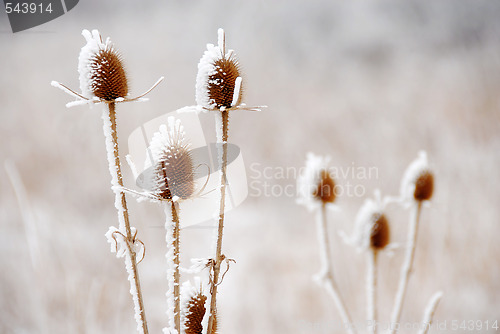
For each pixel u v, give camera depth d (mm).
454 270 5832
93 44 2527
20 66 16141
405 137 10273
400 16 20531
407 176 3000
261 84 14711
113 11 19297
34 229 4176
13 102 13242
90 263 5477
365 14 21016
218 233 2518
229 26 16516
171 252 2510
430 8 19422
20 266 5648
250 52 15836
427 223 6219
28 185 8969
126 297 5160
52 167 9195
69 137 8695
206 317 2518
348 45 19844
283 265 6930
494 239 5965
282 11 20172
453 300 5598
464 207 6449
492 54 12883
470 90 11805
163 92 13477
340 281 5977
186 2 18438
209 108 2518
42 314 4281
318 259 7125
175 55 16109
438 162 8469
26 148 10273
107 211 8031
